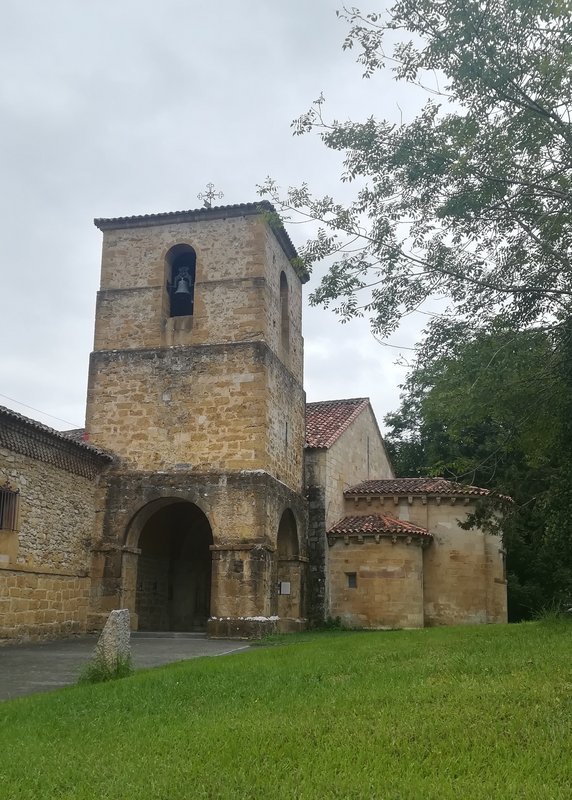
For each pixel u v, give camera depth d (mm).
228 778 5906
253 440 21969
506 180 12859
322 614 24891
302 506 25438
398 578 24672
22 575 18453
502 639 12539
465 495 25766
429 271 13984
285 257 26219
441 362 15484
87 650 16953
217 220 23953
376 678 9406
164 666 12906
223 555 21109
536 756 6070
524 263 14141
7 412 17406
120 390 23234
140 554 24156
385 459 35844
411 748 6430
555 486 16422
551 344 15125
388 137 13320
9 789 6000
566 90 12422
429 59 12398
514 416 15438
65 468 20672
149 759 6570
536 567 30391
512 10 11922
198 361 22938
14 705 9438
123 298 24016
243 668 11195
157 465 22344
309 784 5684
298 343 27047
